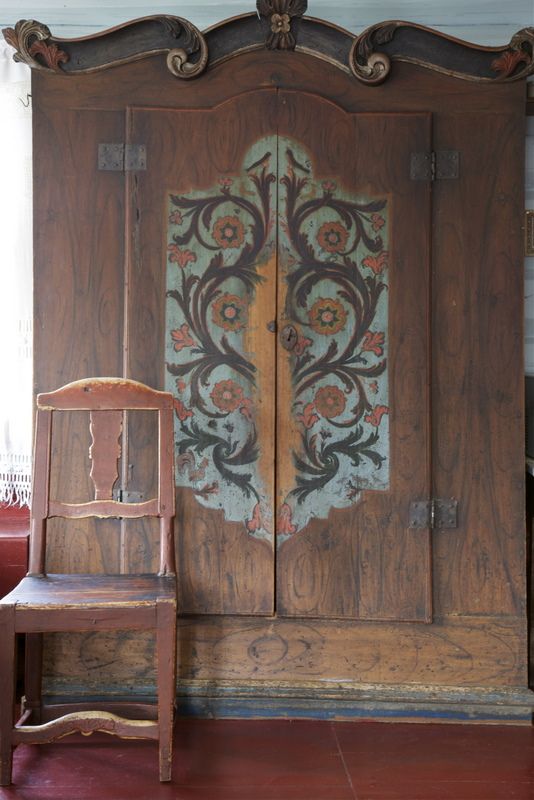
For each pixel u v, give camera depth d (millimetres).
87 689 2783
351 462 2805
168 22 2744
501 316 2809
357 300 2799
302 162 2791
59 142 2791
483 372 2812
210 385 2803
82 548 2820
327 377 2803
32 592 2365
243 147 2791
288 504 2805
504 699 2758
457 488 2814
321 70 2797
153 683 2799
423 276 2793
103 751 2559
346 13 3191
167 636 2299
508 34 3193
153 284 2799
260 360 2799
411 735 2670
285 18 2752
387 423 2801
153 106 2785
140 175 2789
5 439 3160
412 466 2801
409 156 2793
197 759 2490
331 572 2807
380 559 2801
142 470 2811
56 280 2805
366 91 2801
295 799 2260
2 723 2295
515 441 2812
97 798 2256
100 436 2672
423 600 2793
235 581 2807
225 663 2807
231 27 2771
